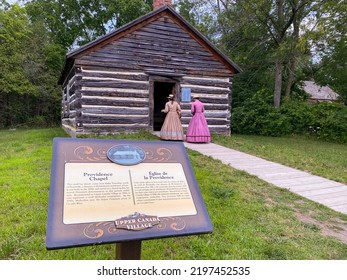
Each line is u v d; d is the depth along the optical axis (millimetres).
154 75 10516
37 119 18766
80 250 2703
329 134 14078
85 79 9469
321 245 3092
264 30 17078
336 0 12070
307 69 18812
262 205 4160
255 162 6992
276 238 3184
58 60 19781
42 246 2729
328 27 12383
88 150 2088
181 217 1976
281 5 16125
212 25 17906
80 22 24312
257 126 16344
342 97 21422
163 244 2895
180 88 10938
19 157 6449
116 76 9914
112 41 9805
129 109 10117
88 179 1948
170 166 2230
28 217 3309
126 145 2215
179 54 10898
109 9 22797
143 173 2113
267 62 17234
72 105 10688
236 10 16688
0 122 17906
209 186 4738
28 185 4410
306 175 6098
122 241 1749
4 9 19344
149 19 10352
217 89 11633
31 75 18078
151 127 10516
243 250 2840
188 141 9203
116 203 1895
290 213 3961
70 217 1754
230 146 9164
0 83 16547
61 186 1865
